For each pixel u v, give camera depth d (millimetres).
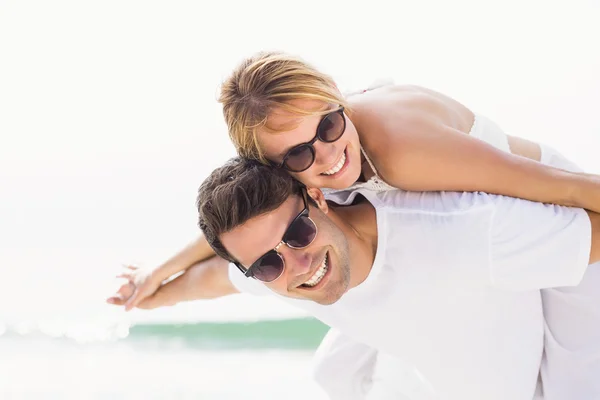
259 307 5699
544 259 2250
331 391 3047
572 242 2248
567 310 2578
